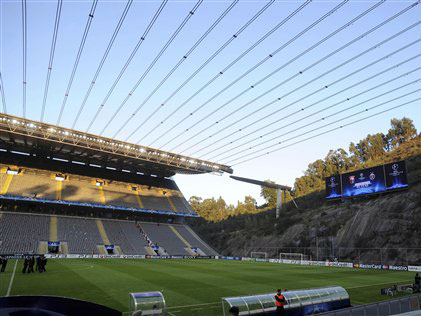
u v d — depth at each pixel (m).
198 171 91.94
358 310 13.15
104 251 68.69
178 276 36.00
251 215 120.62
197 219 133.62
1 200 71.06
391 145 137.50
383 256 62.38
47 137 67.88
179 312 18.64
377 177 69.25
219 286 28.94
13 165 78.38
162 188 98.94
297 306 15.93
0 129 62.81
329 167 136.50
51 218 73.44
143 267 45.91
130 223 84.38
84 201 77.25
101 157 85.31
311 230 83.12
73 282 28.55
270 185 104.06
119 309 18.78
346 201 87.81
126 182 93.69
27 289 24.30
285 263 66.88
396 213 67.00
